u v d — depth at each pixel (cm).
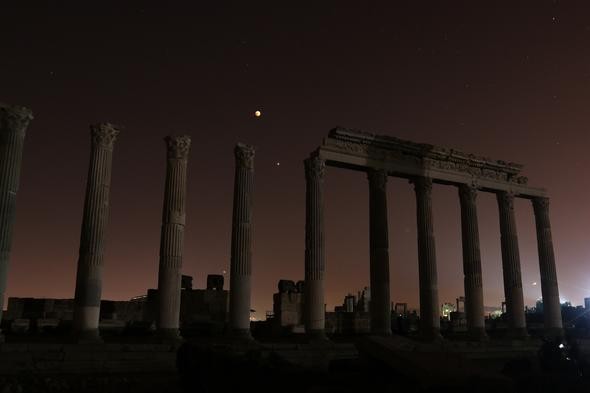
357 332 4359
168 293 2877
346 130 3606
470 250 3962
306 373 1730
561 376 1809
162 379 2142
